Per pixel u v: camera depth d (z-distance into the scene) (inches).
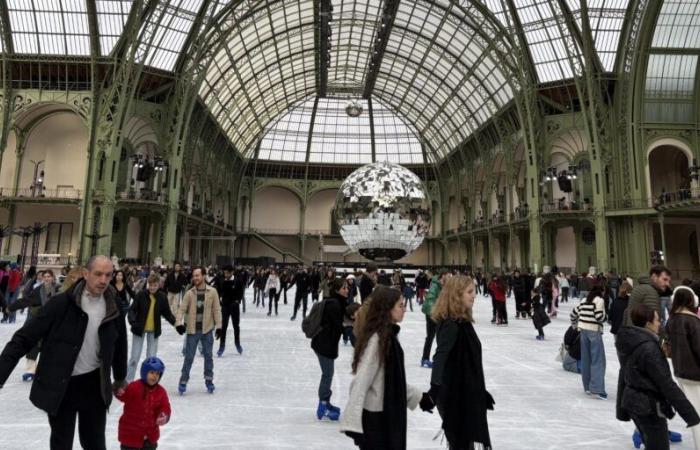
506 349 454.9
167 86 1451.8
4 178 1446.9
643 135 1301.7
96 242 1242.6
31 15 1269.7
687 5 1196.5
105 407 135.3
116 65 1309.1
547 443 202.8
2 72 1341.0
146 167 1294.3
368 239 886.4
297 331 564.1
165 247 1382.9
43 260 1378.0
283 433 210.5
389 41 1946.4
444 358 141.8
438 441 204.4
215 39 1483.8
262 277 964.6
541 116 1508.4
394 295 125.8
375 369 118.8
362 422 119.0
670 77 1299.2
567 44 1342.3
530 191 1470.2
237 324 417.1
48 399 122.6
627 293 294.2
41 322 125.9
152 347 296.8
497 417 240.5
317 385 303.9
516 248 1932.8
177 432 209.2
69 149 1499.8
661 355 152.7
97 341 134.6
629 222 1290.6
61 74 1353.3
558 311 899.4
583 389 301.3
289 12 1684.3
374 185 879.1
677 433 210.2
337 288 245.4
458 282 151.6
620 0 1251.2
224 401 262.8
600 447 198.5
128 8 1266.0
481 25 1476.4
